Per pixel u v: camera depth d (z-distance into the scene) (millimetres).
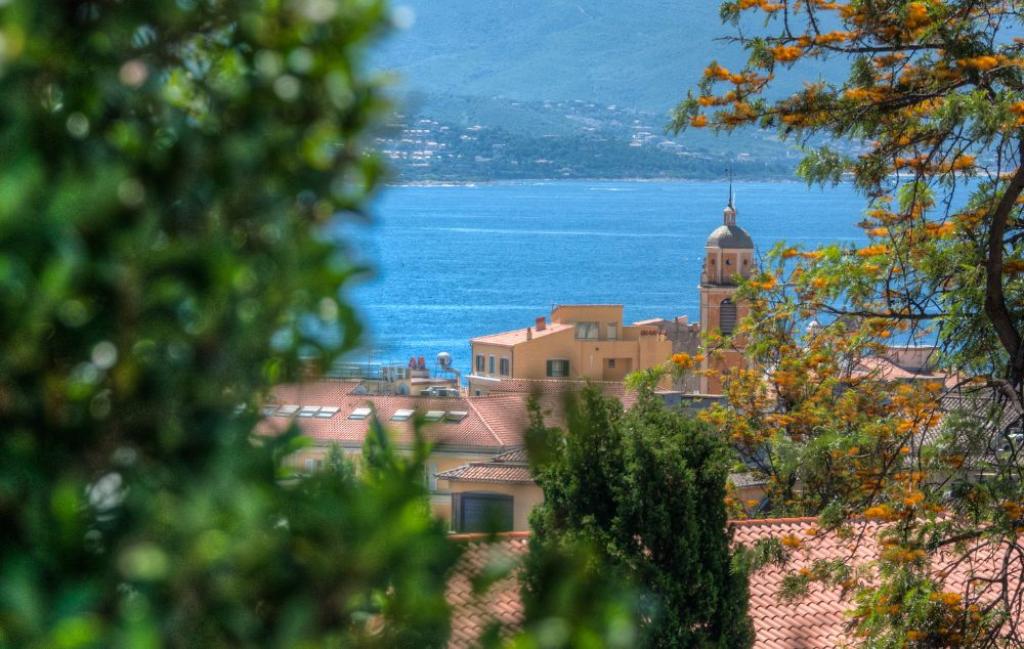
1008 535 54500
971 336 56562
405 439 8500
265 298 7762
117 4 7902
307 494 8039
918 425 57875
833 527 59469
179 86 8195
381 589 8258
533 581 8797
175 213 7770
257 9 8195
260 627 7734
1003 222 55438
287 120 8211
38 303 6938
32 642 6766
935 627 54219
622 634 8688
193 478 7512
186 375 7531
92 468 7406
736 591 65875
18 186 6832
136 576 7242
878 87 57750
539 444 9680
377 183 8289
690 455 66375
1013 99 53656
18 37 7328
